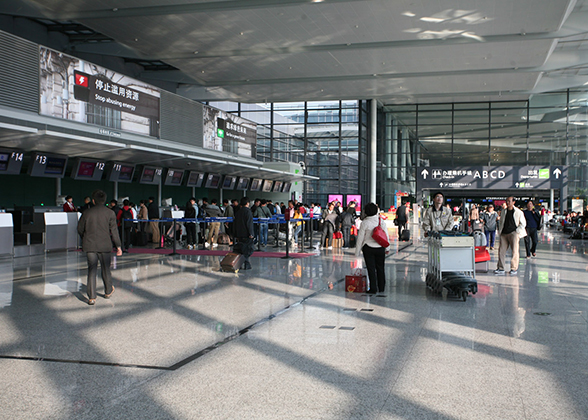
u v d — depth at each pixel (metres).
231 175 27.89
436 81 30.23
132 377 4.38
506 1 17.75
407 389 4.11
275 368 4.64
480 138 39.09
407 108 40.28
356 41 22.56
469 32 21.22
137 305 7.63
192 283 9.81
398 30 21.00
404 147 40.44
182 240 20.84
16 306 7.55
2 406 3.73
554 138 37.75
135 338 5.72
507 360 4.91
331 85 31.00
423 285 9.72
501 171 38.41
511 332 6.02
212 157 21.81
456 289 8.16
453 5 18.16
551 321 6.62
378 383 4.24
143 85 20.12
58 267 12.17
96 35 26.03
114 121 18.47
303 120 38.00
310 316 6.88
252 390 4.07
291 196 35.00
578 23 20.95
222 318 6.75
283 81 29.95
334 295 8.55
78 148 16.20
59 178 18.91
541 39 21.67
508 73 27.86
